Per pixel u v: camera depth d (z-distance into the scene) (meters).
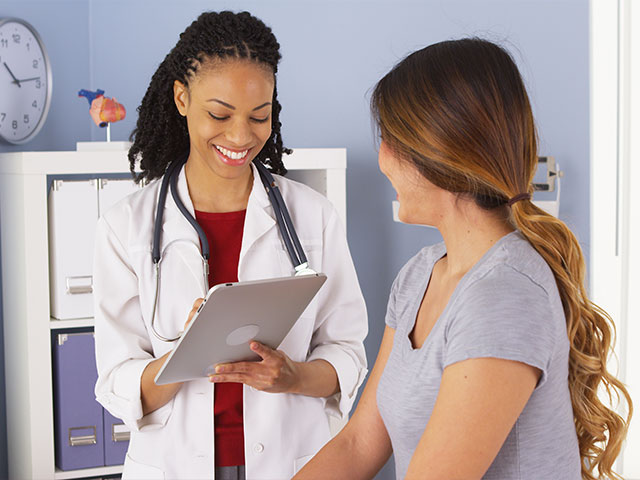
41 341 1.95
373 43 2.54
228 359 1.23
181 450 1.32
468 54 0.85
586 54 2.52
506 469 0.81
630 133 2.36
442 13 2.54
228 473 1.35
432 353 0.85
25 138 2.33
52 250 2.00
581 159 2.53
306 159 2.08
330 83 2.53
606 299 2.46
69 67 2.53
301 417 1.39
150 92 1.41
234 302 1.07
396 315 1.05
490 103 0.83
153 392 1.30
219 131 1.26
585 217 2.53
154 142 1.43
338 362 1.40
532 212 0.86
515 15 2.50
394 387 0.92
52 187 1.97
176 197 1.37
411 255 2.61
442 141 0.83
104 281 1.36
